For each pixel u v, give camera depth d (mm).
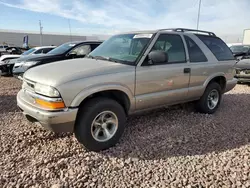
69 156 2939
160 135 3650
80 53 7375
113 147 3217
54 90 2682
